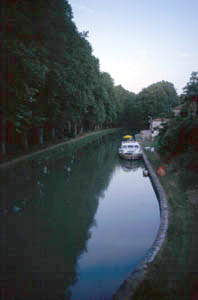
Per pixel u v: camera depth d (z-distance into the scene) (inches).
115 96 3476.9
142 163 843.4
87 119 2121.1
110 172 693.3
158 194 439.2
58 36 994.7
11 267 237.0
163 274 191.9
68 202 434.3
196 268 198.4
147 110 3184.1
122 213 387.5
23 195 460.4
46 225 336.5
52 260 250.4
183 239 248.5
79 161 863.7
